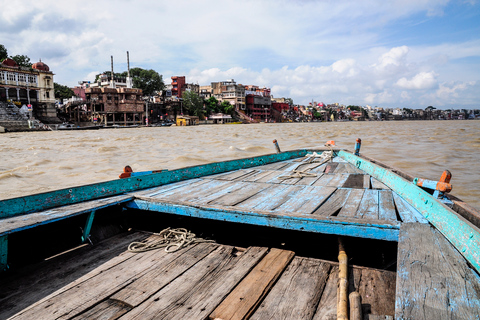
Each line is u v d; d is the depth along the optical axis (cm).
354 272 279
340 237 340
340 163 731
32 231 337
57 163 1302
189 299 248
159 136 3178
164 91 8612
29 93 5691
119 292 260
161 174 496
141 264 308
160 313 232
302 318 223
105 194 413
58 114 6669
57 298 254
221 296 250
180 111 8469
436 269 226
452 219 265
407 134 3353
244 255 322
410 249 252
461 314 184
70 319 228
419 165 1259
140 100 6944
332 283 266
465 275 218
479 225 283
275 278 273
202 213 368
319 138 2825
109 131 4784
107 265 307
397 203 381
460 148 1864
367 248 362
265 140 2580
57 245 348
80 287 269
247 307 234
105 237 382
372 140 2534
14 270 300
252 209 351
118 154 1608
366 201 391
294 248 388
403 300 199
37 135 3656
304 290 257
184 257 321
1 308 243
